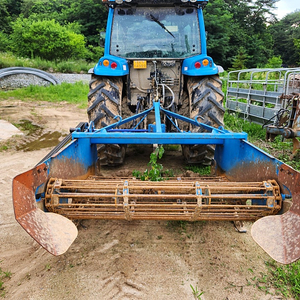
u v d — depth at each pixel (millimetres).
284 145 5633
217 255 2514
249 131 6570
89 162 3109
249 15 46781
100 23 35562
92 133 2703
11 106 10648
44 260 2439
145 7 4176
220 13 35000
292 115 4961
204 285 2180
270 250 1801
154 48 4203
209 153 3975
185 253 2529
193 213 2184
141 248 2586
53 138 6418
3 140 5977
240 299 2064
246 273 2311
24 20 27375
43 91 14719
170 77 4160
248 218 2215
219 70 4082
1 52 25625
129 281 2201
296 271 2338
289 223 1889
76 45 26859
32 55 24891
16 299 2047
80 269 2322
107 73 3883
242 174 2729
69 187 2168
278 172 2168
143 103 4176
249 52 36719
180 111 4426
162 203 2377
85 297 2061
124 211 2166
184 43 4219
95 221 3014
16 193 1767
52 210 2137
